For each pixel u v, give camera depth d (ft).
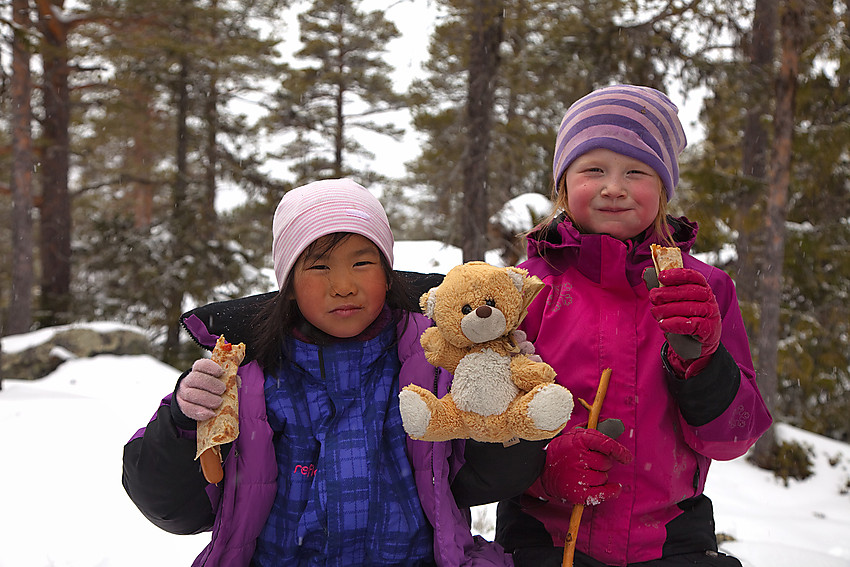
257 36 62.54
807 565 12.41
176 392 4.89
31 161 52.11
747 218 33.53
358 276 5.36
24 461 18.43
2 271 84.07
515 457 4.93
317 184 5.82
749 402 5.50
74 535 14.02
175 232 57.11
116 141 86.38
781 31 30.09
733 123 37.50
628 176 5.98
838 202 39.81
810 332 38.47
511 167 45.01
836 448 31.55
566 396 4.46
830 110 34.35
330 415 5.55
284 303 5.60
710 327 4.84
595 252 6.00
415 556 5.46
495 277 4.74
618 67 33.01
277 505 5.43
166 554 13.30
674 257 5.09
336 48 78.02
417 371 5.62
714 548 5.90
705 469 6.06
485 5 31.19
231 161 64.44
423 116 56.75
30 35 37.27
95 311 56.13
